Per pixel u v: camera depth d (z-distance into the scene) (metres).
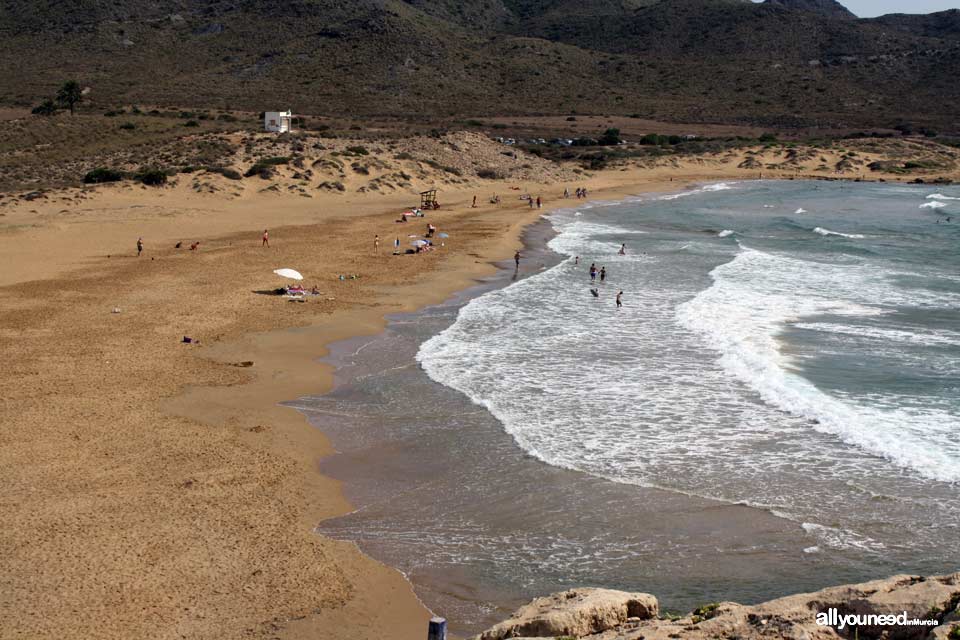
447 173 84.31
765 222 65.31
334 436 21.94
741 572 15.33
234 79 152.00
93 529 16.38
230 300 35.59
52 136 85.31
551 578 15.29
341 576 15.23
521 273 43.47
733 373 26.52
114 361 26.84
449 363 27.84
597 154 109.88
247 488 18.59
